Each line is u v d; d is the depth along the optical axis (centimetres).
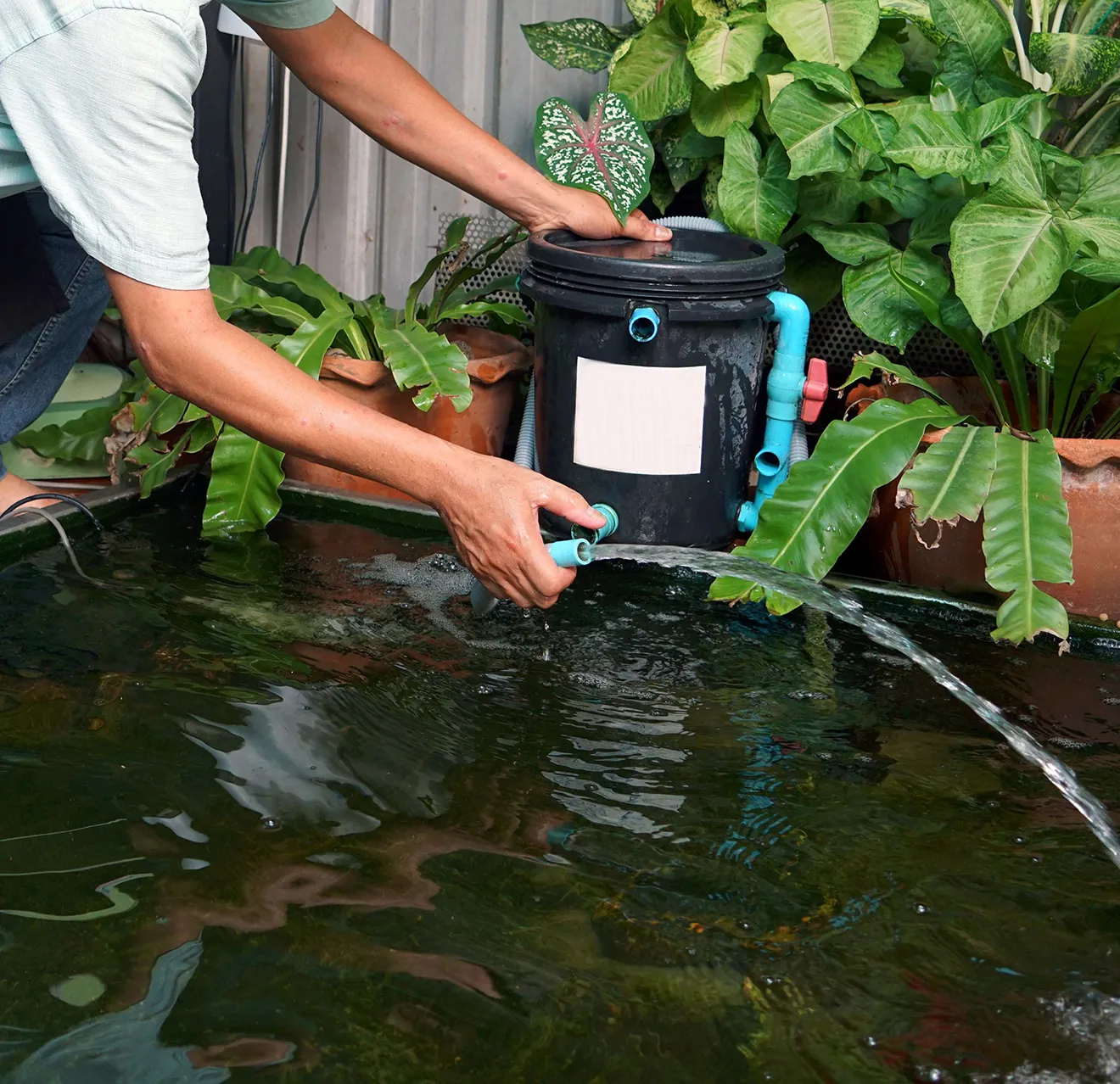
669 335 171
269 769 119
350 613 159
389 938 94
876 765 124
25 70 109
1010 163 170
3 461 213
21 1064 80
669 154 223
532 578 121
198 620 154
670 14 210
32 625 150
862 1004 89
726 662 149
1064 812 116
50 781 115
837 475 160
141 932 94
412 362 191
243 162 267
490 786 118
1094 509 165
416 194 262
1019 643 155
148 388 202
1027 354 179
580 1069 81
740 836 110
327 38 164
